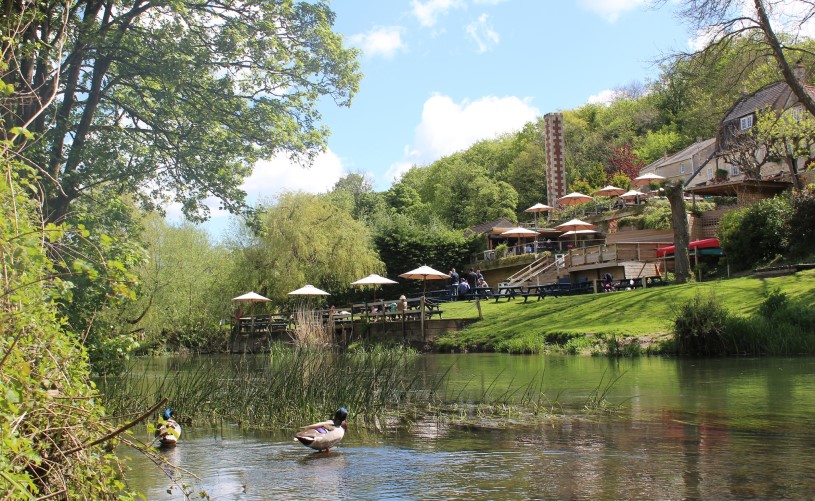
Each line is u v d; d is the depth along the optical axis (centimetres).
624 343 2256
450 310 3734
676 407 1126
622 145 8562
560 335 2544
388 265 5622
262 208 2792
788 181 3884
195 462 842
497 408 1191
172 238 3869
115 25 2495
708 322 2033
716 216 4212
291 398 1270
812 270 2591
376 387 1434
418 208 9031
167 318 3691
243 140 2714
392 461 815
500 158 10181
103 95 2434
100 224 2217
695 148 6600
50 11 1588
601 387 1409
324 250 4412
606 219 5450
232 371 1831
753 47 2667
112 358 1338
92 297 1484
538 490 656
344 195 8550
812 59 2952
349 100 2820
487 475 724
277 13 2641
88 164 2377
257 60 2661
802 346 1948
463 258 5916
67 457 452
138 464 833
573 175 8306
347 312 3775
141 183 2648
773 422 965
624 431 943
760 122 3744
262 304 4397
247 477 755
